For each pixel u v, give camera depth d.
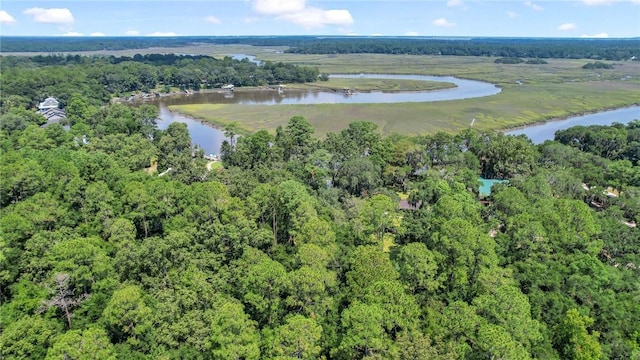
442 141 140.12
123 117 166.25
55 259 64.50
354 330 51.50
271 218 87.88
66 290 62.81
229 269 70.00
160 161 136.38
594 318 64.50
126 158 125.19
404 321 54.56
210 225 74.19
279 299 60.31
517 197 90.50
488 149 137.38
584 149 154.62
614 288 69.25
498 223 87.00
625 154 145.38
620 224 86.00
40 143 127.38
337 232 81.00
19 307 59.28
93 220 84.50
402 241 86.12
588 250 75.50
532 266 70.69
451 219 76.06
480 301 58.06
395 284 57.81
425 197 104.69
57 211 80.38
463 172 118.31
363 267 64.81
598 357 57.12
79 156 106.06
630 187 110.38
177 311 59.25
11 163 94.00
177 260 69.88
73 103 191.25
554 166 128.62
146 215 83.94
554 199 93.75
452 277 67.69
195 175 113.19
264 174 110.06
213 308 59.56
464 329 54.06
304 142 143.12
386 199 84.75
